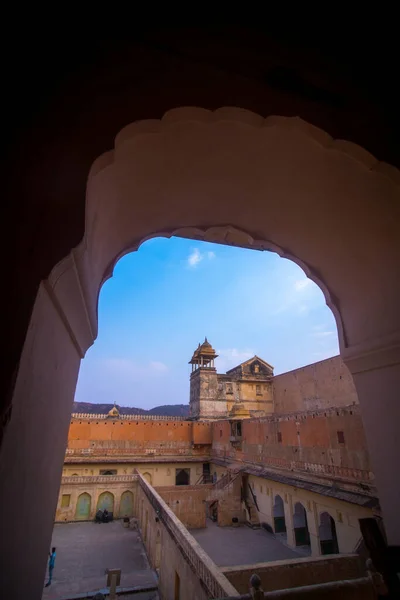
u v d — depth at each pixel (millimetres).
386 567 1690
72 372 2658
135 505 20891
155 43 2051
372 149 2369
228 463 23875
